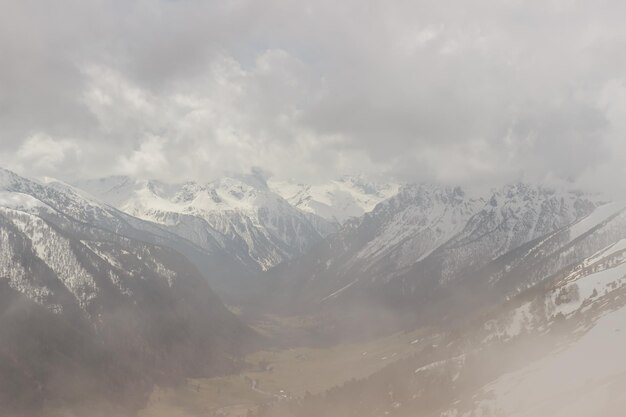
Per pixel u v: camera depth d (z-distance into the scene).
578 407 169.62
